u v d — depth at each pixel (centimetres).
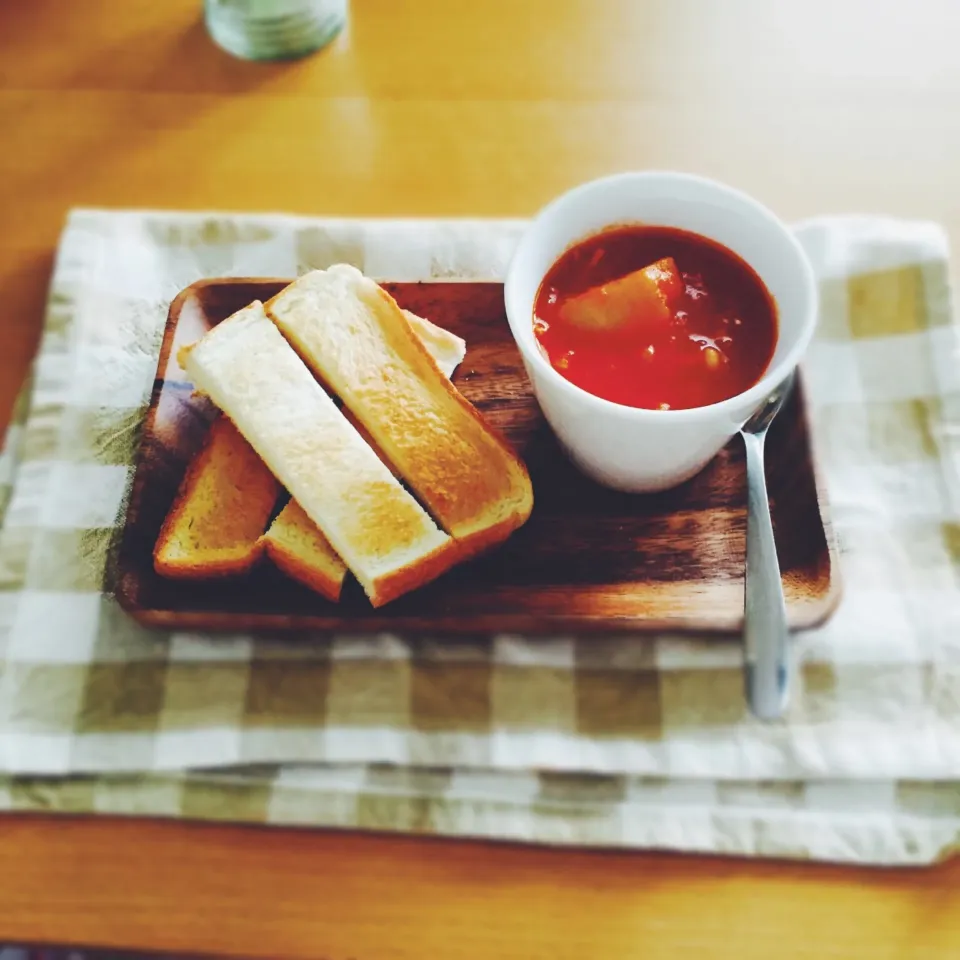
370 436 38
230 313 40
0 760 34
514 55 49
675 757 34
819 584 34
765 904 32
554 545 36
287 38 49
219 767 34
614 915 32
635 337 34
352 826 33
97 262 44
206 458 37
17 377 42
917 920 31
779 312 34
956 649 35
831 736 34
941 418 40
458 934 31
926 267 42
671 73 49
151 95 48
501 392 39
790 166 46
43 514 38
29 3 51
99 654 36
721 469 37
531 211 45
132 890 32
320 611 35
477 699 35
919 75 48
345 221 44
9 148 47
